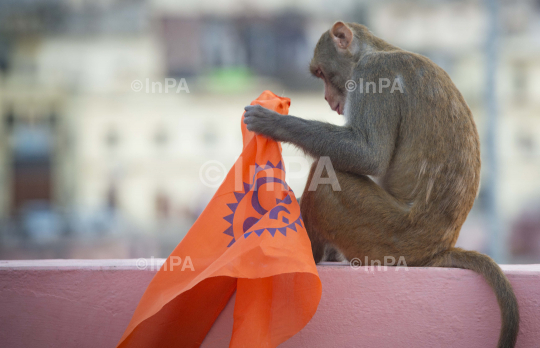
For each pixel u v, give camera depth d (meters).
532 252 23.17
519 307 3.49
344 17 26.06
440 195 3.68
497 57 13.52
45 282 3.60
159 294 3.25
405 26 25.38
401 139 3.83
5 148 24.36
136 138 24.44
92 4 25.33
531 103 24.56
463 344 3.45
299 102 24.91
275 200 3.48
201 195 24.03
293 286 3.32
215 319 3.55
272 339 3.29
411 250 3.66
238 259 3.17
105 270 3.60
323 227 3.72
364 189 3.65
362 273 3.51
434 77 3.81
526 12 25.31
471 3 24.64
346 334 3.49
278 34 25.73
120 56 25.22
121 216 23.61
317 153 3.70
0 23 24.80
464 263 3.54
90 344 3.56
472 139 3.81
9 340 3.57
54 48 25.06
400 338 3.47
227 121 24.55
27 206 23.88
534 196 23.98
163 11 25.31
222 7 25.64
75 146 24.42
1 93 24.33
